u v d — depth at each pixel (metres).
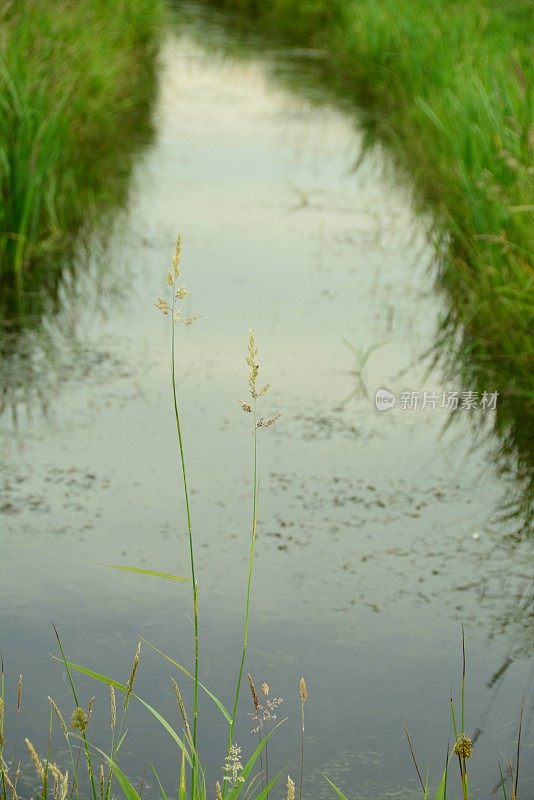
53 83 9.40
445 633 4.16
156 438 5.59
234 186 10.30
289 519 4.91
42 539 4.66
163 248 8.52
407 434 5.77
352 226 9.30
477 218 7.66
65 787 2.81
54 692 3.75
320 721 3.66
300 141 12.16
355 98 14.48
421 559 4.65
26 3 9.96
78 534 4.71
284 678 3.87
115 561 4.53
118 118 12.32
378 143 12.20
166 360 6.53
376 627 4.18
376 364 6.61
